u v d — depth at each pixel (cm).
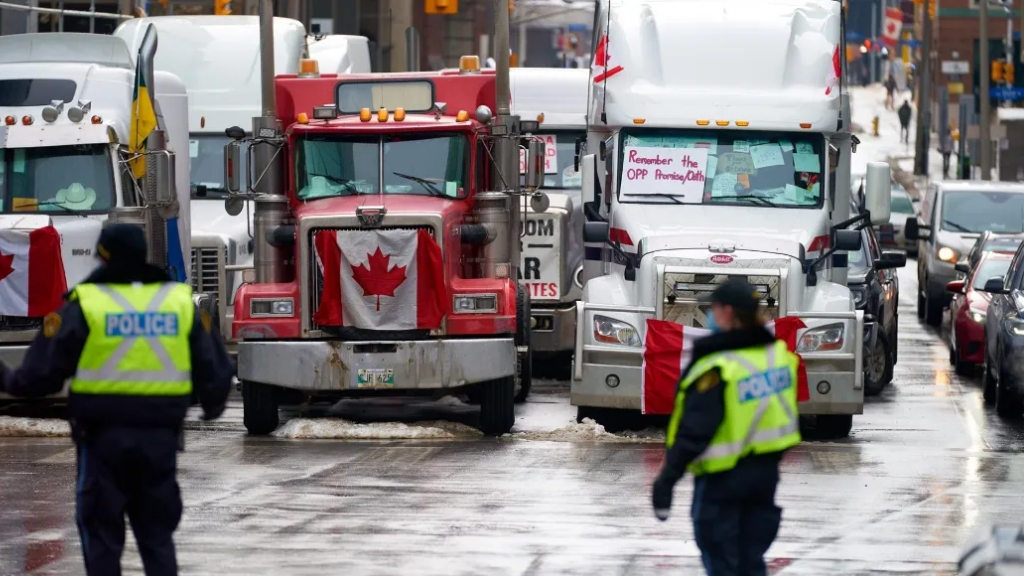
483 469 5225
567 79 8831
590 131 7019
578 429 6166
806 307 6172
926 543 4041
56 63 6825
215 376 3148
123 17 10931
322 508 4484
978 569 3062
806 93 6562
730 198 6519
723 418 2911
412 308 6022
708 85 6612
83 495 3066
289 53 8788
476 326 6084
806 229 6372
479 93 6769
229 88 8638
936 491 4853
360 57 9881
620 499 4650
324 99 6762
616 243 6475
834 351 5981
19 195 6500
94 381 3048
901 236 16900
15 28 11494
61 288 6184
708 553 2953
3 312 6150
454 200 6419
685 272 5969
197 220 8088
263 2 6656
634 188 6556
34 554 3859
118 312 3069
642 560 3809
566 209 8194
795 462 5475
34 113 6562
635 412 6412
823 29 6775
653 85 6619
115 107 6669
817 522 4319
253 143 6469
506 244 6500
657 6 6869
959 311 8669
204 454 5581
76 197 6500
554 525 4241
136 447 3050
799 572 3688
